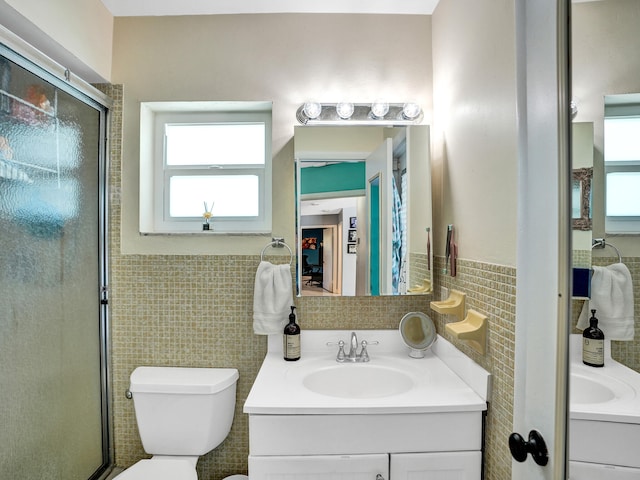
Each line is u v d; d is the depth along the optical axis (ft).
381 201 5.57
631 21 1.77
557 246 2.56
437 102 5.49
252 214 6.05
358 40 5.71
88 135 5.26
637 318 1.75
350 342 5.47
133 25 5.71
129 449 5.68
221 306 5.67
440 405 3.80
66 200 4.83
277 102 5.70
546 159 2.74
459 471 3.85
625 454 1.88
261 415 3.79
